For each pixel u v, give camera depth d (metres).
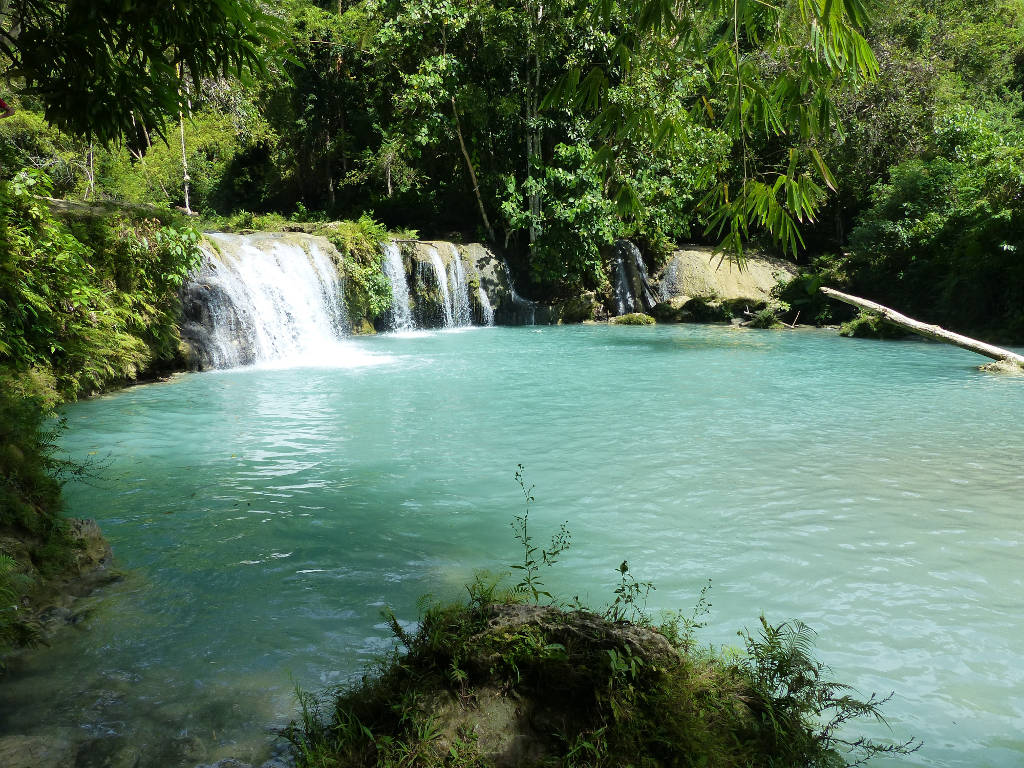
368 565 4.87
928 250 23.41
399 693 2.71
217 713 3.03
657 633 2.90
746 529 5.59
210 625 3.92
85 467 7.45
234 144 37.38
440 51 27.11
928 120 28.58
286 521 5.79
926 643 3.81
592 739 2.43
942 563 4.91
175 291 14.65
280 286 18.16
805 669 2.95
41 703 3.10
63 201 13.80
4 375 8.97
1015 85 37.16
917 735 2.99
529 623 2.82
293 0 31.58
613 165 3.09
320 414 10.33
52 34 3.59
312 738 2.75
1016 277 19.88
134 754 2.71
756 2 2.72
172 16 3.53
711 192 2.94
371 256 22.27
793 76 2.72
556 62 25.08
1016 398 11.46
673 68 2.97
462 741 2.45
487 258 26.88
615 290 28.25
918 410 10.52
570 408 10.74
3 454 4.87
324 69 34.66
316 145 36.53
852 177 29.39
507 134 27.34
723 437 8.77
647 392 12.17
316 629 3.89
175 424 9.65
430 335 22.59
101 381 11.98
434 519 5.85
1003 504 6.16
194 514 5.94
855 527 5.62
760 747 2.55
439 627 2.91
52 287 10.74
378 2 26.62
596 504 6.23
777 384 12.97
